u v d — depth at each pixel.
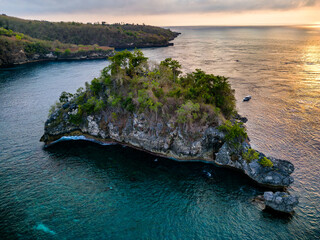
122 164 64.62
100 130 75.44
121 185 56.00
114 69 78.62
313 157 64.38
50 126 75.94
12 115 94.81
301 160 63.22
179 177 59.22
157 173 60.84
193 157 66.38
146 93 68.81
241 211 48.12
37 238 41.53
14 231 42.88
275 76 144.00
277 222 45.25
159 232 43.25
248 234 42.91
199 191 54.12
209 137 65.56
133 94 72.94
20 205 49.12
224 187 55.34
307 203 49.34
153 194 53.09
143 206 49.53
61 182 56.62
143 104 69.19
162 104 69.50
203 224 45.12
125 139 73.75
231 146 62.22
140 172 61.22
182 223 45.34
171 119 68.06
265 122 85.19
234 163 61.47
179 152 66.56
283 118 88.00
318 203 49.25
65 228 43.81
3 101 110.50
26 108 102.44
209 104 69.50
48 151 70.50
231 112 73.44
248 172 58.22
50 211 47.66
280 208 47.38
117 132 73.88
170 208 49.00
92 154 69.44
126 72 82.56
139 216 46.94
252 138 74.44
